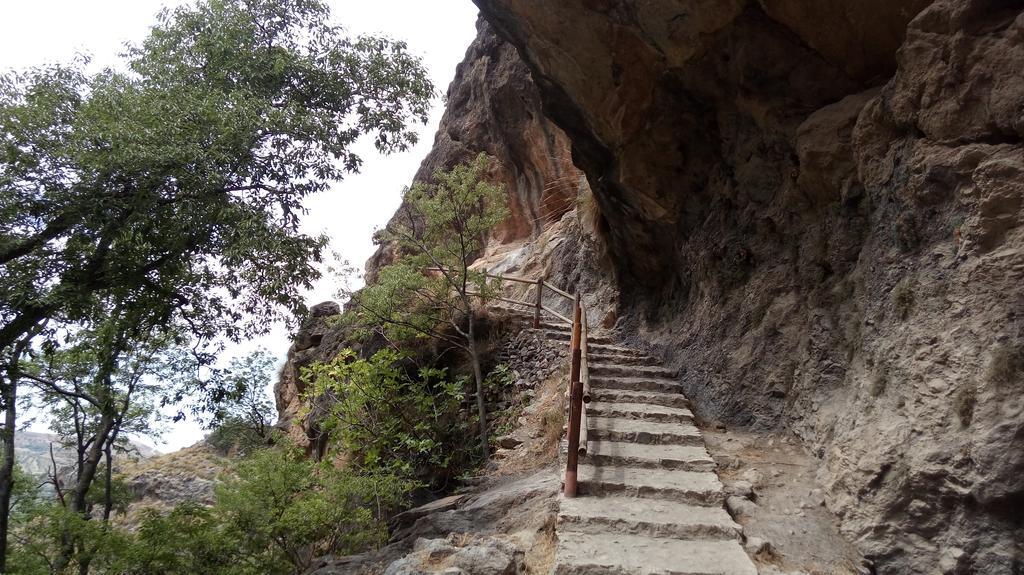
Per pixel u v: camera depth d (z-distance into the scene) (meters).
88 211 6.18
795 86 4.75
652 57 5.36
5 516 9.95
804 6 4.33
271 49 8.09
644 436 4.70
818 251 4.68
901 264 3.47
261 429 16.06
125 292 6.79
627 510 3.62
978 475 2.65
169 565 5.82
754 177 5.36
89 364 10.62
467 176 8.09
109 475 12.77
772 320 5.04
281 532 5.67
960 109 3.05
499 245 14.39
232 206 6.57
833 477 3.74
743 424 5.06
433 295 8.85
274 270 7.20
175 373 11.71
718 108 5.49
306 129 7.04
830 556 3.29
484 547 3.59
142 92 6.74
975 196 2.90
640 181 6.29
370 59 8.54
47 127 6.44
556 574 3.00
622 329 8.17
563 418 6.05
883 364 3.51
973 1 3.01
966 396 2.78
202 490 17.53
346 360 10.23
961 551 2.74
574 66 5.83
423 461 7.55
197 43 7.63
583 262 10.44
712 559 3.10
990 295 2.75
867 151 3.81
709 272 6.04
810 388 4.44
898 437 3.22
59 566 7.69
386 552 4.36
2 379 6.96
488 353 8.71
